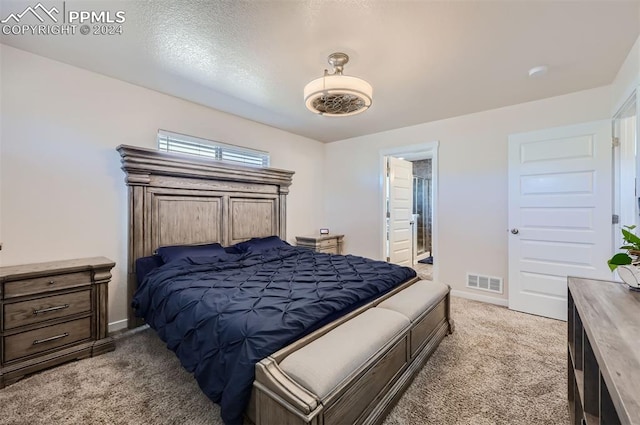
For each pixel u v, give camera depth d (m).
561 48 2.10
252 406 1.24
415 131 4.02
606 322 1.05
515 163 3.15
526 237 3.07
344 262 2.81
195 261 2.59
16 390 1.74
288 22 1.82
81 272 2.13
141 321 2.71
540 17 1.76
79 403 1.63
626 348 0.86
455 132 3.65
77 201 2.45
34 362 1.90
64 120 2.38
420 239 6.50
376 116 3.63
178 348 1.67
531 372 1.93
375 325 1.59
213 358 1.41
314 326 1.52
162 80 2.66
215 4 1.67
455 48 2.10
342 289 1.93
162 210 2.87
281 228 4.12
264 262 2.87
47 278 1.99
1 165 2.11
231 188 3.49
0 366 1.80
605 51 2.13
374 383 1.42
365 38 1.98
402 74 2.49
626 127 2.59
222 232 3.38
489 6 1.66
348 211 4.79
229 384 1.26
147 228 2.75
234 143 3.62
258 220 3.82
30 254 2.22
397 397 1.58
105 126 2.59
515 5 1.66
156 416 1.53
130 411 1.57
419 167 6.70
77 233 2.45
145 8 1.71
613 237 2.64
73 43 2.09
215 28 1.89
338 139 4.83
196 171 3.09
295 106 3.30
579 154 2.79
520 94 2.93
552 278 2.92
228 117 3.56
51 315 2.00
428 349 2.00
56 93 2.34
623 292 1.39
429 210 6.64
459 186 3.62
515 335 2.50
